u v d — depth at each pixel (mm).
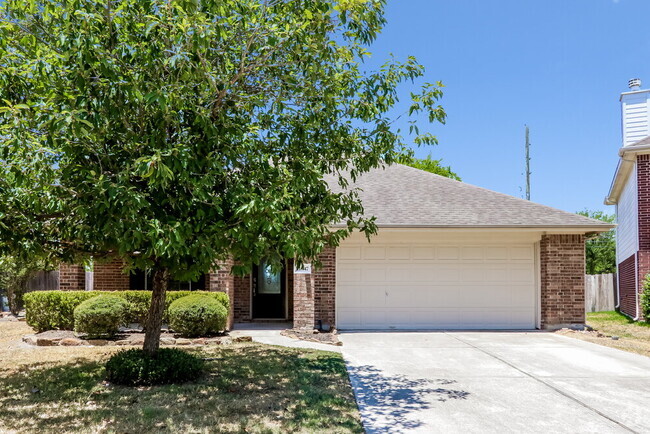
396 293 12789
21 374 7457
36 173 5836
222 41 5602
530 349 9859
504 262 12922
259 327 12969
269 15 5719
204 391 6500
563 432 5160
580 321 12414
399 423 5379
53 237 6547
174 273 5867
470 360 8758
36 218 6090
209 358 8688
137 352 7188
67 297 11336
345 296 12742
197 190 4867
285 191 5145
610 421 5512
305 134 6402
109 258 6719
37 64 4691
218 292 11922
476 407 5984
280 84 6074
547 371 7930
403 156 7359
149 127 5508
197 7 4750
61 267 12445
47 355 9016
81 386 6734
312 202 6457
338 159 6695
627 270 17266
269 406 5879
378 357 8977
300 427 5168
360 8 5367
